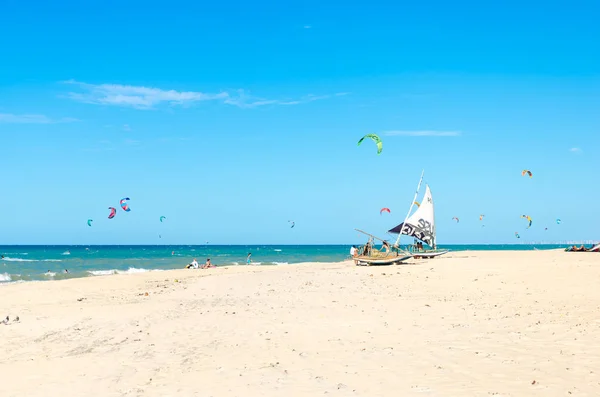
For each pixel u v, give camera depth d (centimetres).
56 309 1834
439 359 998
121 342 1281
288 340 1234
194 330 1393
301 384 884
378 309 1620
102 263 6750
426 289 2086
